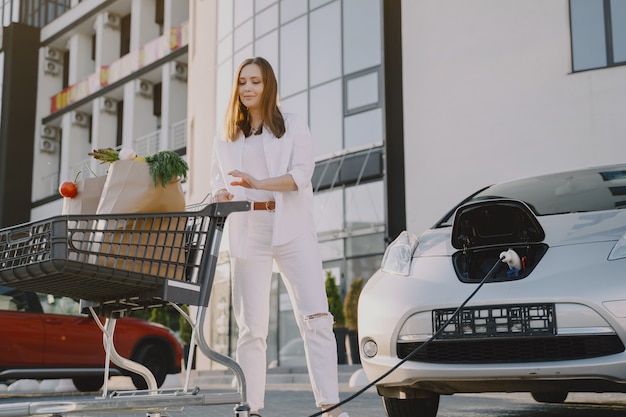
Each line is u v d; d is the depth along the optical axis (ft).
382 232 42.98
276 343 46.34
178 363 28.17
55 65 95.76
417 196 41.27
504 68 39.11
